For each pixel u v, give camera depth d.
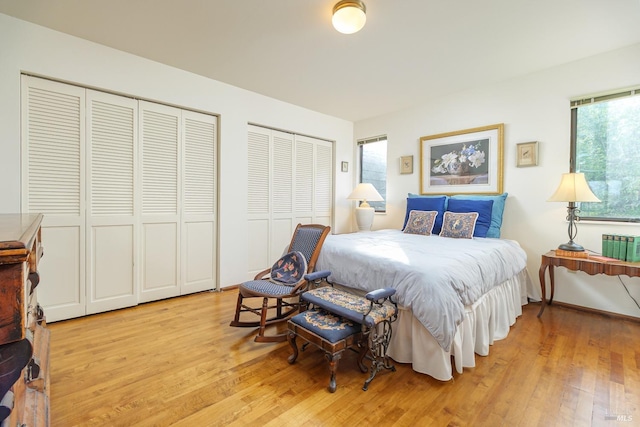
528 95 3.06
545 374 1.71
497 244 2.60
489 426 1.31
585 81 2.72
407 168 4.09
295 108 4.01
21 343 0.52
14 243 0.51
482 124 3.38
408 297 1.72
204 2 1.95
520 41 2.41
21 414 0.73
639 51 2.46
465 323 1.79
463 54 2.63
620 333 2.27
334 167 4.62
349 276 2.12
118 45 2.52
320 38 2.38
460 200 3.28
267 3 1.95
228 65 2.87
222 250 3.35
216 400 1.47
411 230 3.42
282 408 1.42
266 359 1.88
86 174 2.52
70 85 2.42
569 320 2.54
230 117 3.37
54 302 2.39
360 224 4.22
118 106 2.67
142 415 1.36
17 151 2.19
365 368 1.73
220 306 2.83
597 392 1.54
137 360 1.84
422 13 2.04
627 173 2.58
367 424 1.32
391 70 2.96
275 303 2.89
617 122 2.62
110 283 2.66
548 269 2.96
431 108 3.83
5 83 2.13
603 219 2.69
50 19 2.16
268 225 3.85
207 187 3.28
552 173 2.93
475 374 1.72
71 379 1.63
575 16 2.07
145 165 2.84
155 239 2.93
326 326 1.67
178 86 2.96
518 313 2.63
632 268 2.18
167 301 2.96
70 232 2.46
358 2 1.89
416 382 1.64
